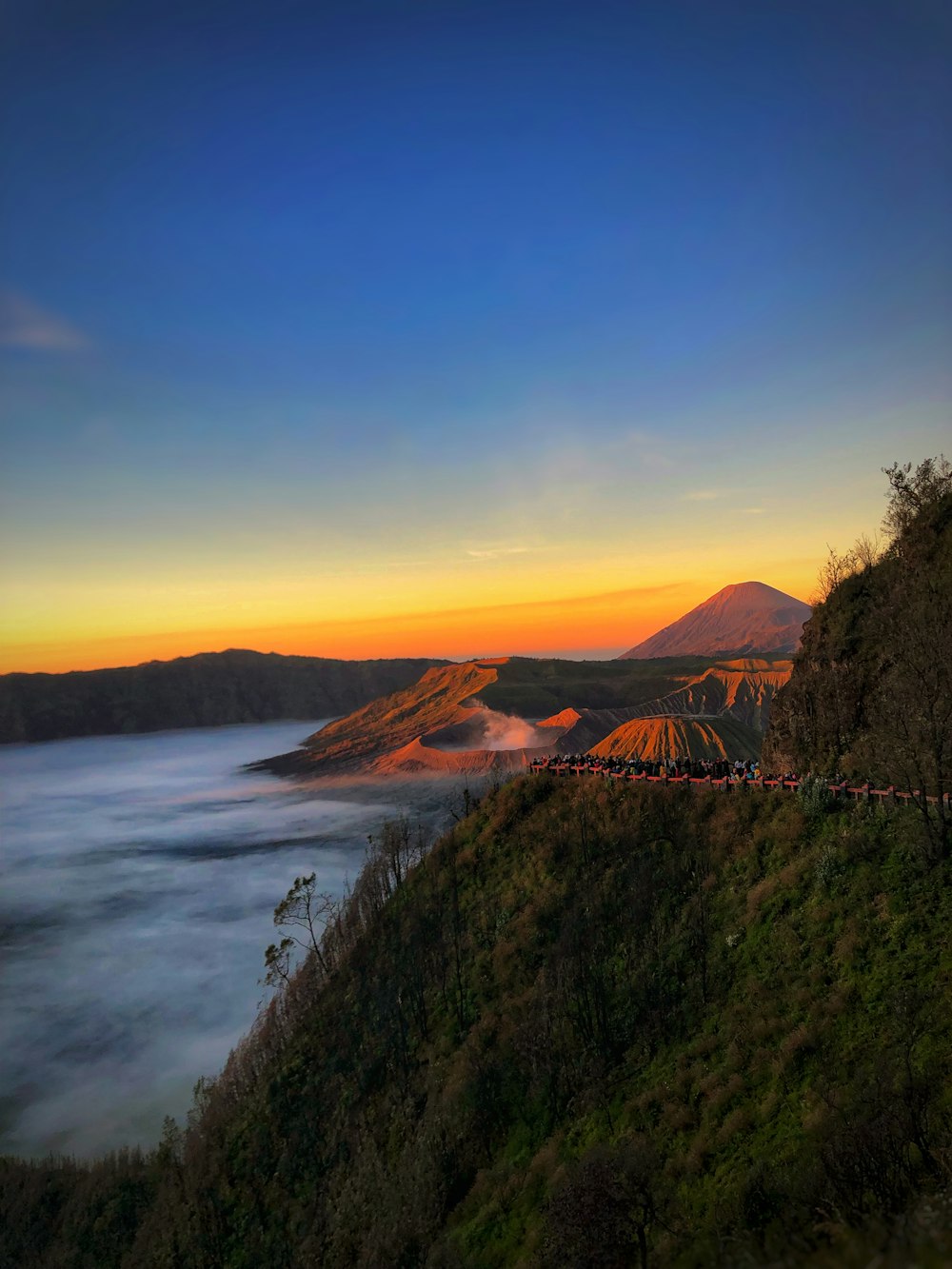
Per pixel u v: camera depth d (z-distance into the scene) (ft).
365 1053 204.23
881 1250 47.98
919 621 162.91
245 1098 231.91
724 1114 111.55
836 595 208.95
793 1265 56.49
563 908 195.31
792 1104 103.60
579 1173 93.71
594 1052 147.74
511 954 192.95
